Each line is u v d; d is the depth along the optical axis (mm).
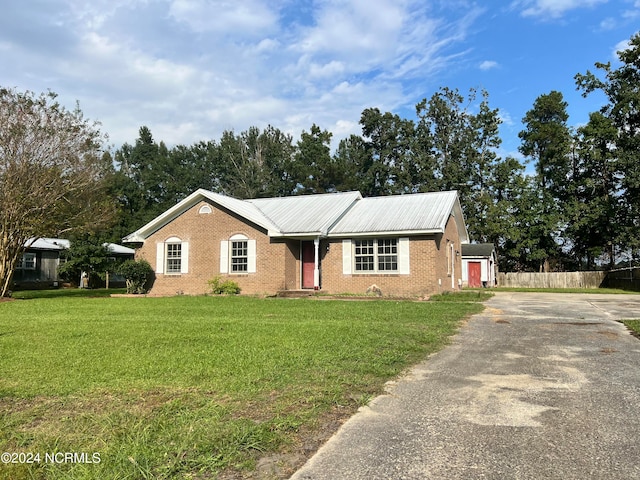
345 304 16781
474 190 48312
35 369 6781
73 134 22516
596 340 9227
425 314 13367
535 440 4180
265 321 12047
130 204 57406
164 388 5781
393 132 53219
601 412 4895
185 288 24297
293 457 3918
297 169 52938
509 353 8023
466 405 5188
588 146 42031
